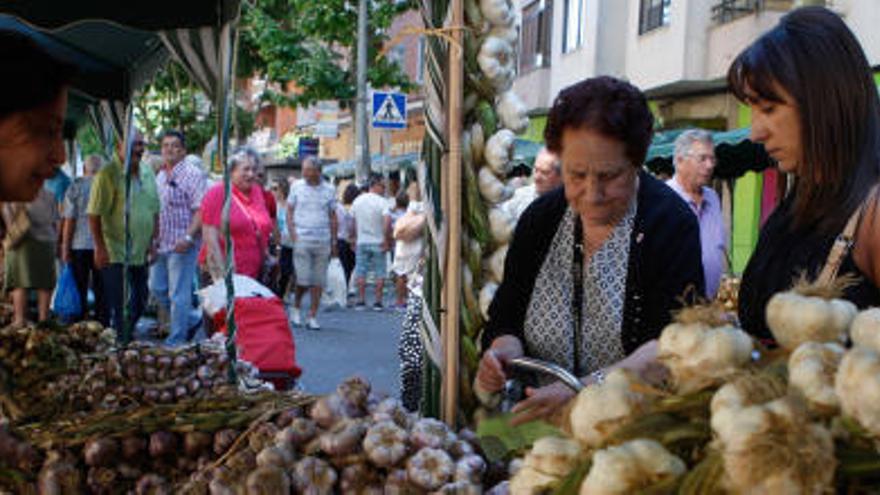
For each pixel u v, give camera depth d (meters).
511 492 1.19
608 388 1.12
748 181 12.59
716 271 4.89
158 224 8.38
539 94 19.91
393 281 14.14
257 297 4.19
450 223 2.36
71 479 2.31
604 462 1.01
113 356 3.44
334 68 19.48
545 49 19.97
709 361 1.06
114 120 6.70
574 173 1.97
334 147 36.31
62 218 9.37
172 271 8.01
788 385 1.00
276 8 19.89
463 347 2.45
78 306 8.62
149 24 4.29
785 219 1.80
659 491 0.98
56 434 2.48
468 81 2.43
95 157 8.82
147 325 9.59
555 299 2.17
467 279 2.46
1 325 7.38
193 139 15.83
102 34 5.55
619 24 17.31
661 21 15.35
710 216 5.01
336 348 8.94
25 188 1.76
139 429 2.39
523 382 2.23
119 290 8.11
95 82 6.48
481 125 2.44
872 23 10.59
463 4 2.36
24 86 1.68
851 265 1.63
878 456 0.93
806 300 1.12
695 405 1.05
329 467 2.07
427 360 2.41
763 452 0.90
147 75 6.22
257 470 2.04
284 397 2.53
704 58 14.34
